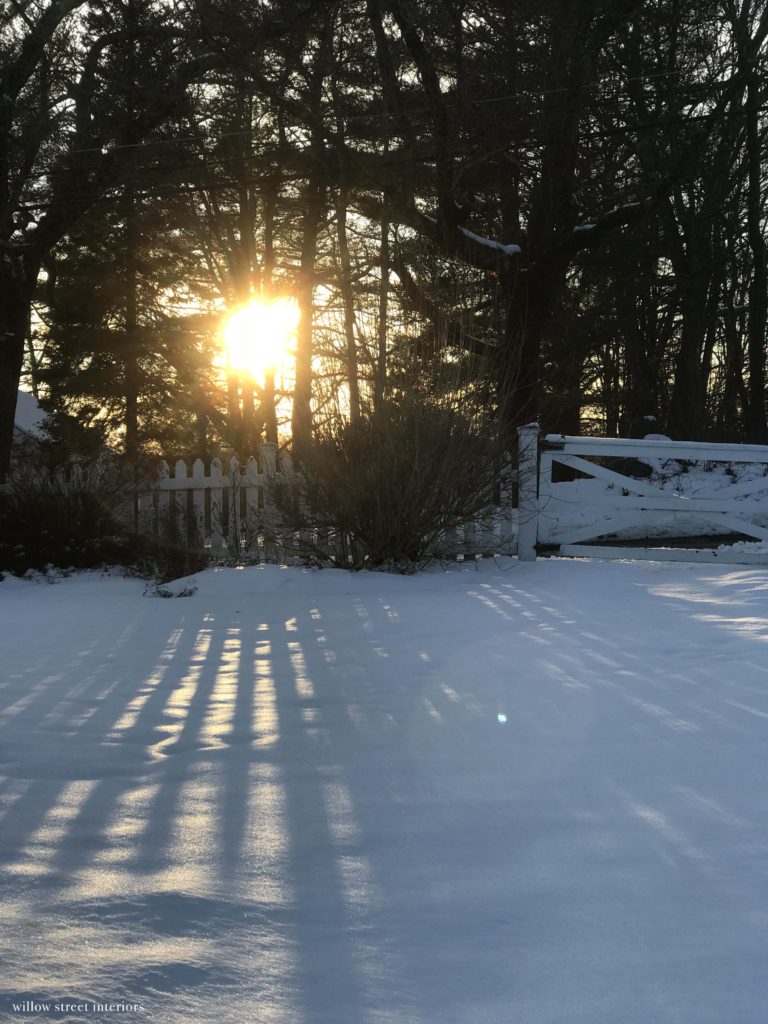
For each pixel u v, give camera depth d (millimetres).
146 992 2512
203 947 2775
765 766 4402
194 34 21219
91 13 21062
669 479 12602
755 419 32969
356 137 22688
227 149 26406
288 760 4812
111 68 21031
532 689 6031
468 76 21609
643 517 12484
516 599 9531
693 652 6902
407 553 11703
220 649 7957
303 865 3432
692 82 26188
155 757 4957
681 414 32406
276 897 3148
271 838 3715
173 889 3203
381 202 24031
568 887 3176
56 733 5457
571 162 21750
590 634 7699
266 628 8797
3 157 19766
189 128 25438
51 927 2904
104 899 3119
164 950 2750
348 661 7227
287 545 12125
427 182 23062
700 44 26438
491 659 6938
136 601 10766
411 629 8320
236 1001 2480
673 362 38000
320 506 11508
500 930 2883
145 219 31547
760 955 2695
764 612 8328
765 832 3621
